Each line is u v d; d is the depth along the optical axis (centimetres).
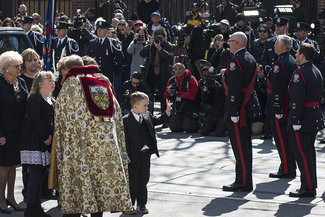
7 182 720
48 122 666
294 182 846
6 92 689
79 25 1467
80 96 586
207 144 1184
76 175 580
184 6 2045
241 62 773
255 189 802
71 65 609
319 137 1259
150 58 1409
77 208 584
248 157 791
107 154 584
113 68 1464
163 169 934
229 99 776
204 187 811
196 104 1363
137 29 1498
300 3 1870
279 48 862
